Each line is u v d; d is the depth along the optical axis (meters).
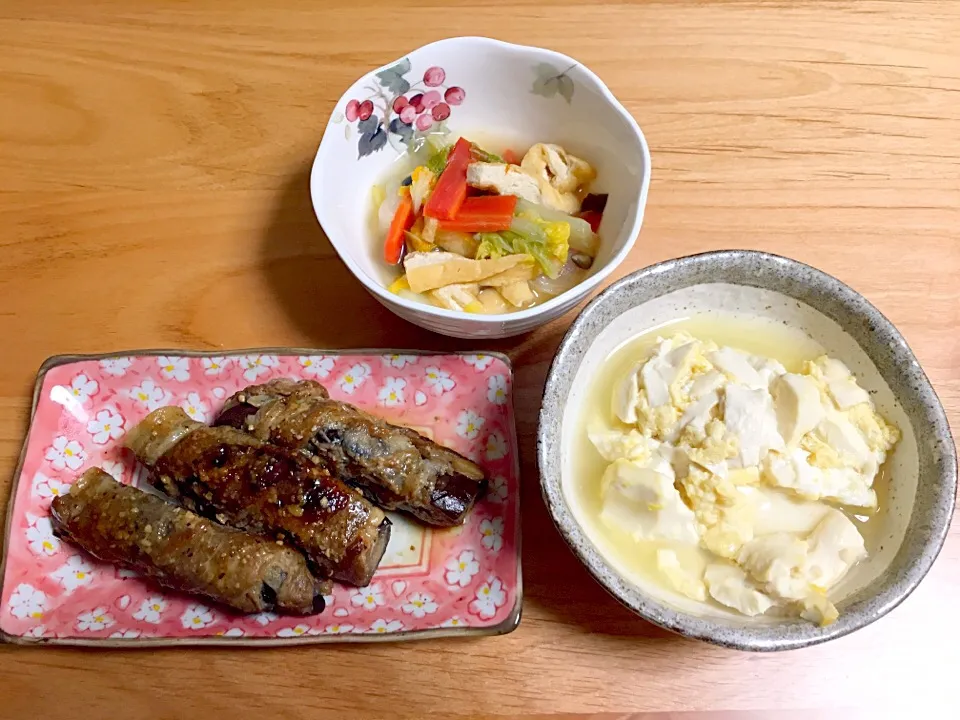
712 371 0.28
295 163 0.38
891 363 0.27
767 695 0.28
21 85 0.40
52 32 0.41
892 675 0.28
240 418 0.31
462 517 0.30
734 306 0.30
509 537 0.30
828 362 0.28
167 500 0.31
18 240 0.36
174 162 0.38
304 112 0.39
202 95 0.39
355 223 0.34
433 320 0.29
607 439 0.28
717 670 0.28
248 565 0.28
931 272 0.35
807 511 0.27
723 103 0.38
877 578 0.25
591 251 0.33
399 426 0.32
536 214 0.33
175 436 0.31
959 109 0.38
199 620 0.29
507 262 0.31
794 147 0.37
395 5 0.41
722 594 0.25
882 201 0.36
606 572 0.23
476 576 0.30
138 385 0.33
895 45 0.40
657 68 0.39
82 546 0.30
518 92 0.35
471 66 0.34
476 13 0.41
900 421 0.27
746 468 0.26
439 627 0.28
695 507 0.26
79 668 0.28
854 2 0.41
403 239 0.33
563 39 0.40
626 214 0.31
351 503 0.29
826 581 0.25
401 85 0.34
